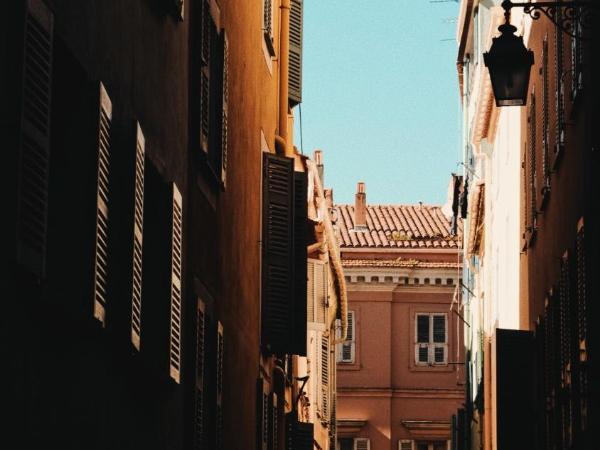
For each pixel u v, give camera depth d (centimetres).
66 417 1495
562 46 2994
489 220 5519
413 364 8688
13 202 1255
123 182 1742
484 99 5181
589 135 2522
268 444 3497
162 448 2066
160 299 2008
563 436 2939
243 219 3044
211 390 2539
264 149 3478
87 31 1563
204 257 2492
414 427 8625
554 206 3197
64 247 1502
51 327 1420
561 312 2923
